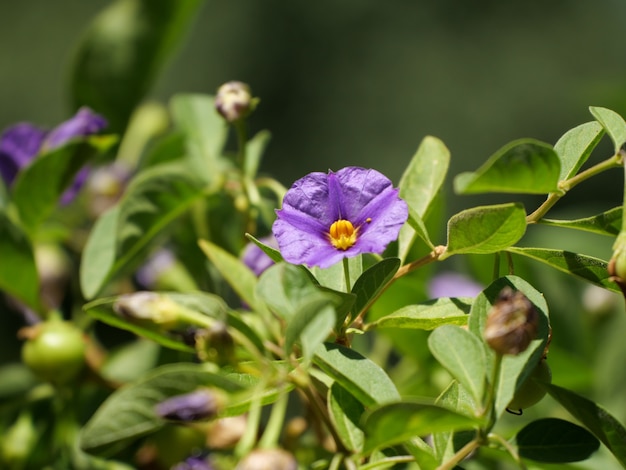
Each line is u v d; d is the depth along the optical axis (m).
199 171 0.46
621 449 0.37
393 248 0.41
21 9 1.44
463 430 0.38
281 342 0.38
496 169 0.36
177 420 0.36
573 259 0.39
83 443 0.36
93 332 0.49
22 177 0.46
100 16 0.52
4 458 0.46
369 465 0.37
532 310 0.36
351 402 0.38
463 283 0.51
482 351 0.37
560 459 0.37
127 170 0.52
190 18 0.52
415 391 0.47
